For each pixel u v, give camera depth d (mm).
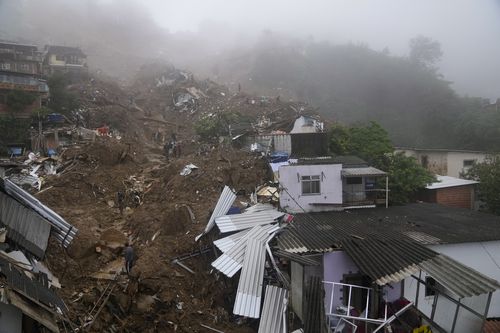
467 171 31734
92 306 13828
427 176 26438
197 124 42312
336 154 29453
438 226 18016
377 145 28703
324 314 12273
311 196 20875
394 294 13945
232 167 27578
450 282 11648
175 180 27500
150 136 48156
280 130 38375
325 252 14422
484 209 26531
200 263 17266
